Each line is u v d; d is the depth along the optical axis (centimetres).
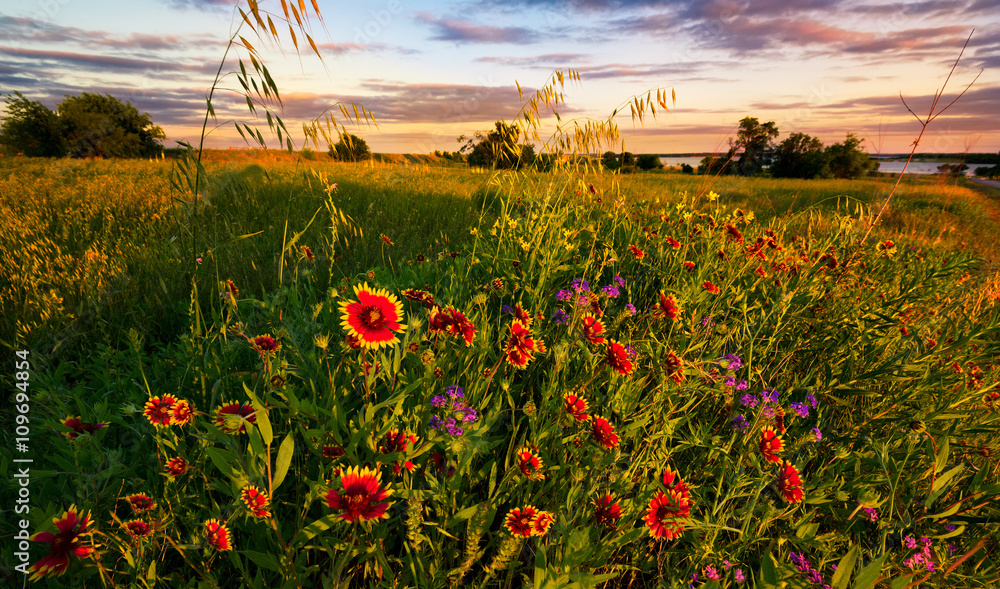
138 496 111
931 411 184
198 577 116
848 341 239
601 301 210
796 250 345
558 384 160
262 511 98
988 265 343
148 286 275
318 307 178
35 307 243
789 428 189
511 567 115
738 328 222
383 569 110
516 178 301
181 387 157
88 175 978
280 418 147
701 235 332
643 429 155
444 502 117
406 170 982
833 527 153
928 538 135
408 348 145
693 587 120
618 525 126
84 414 150
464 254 336
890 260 346
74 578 108
